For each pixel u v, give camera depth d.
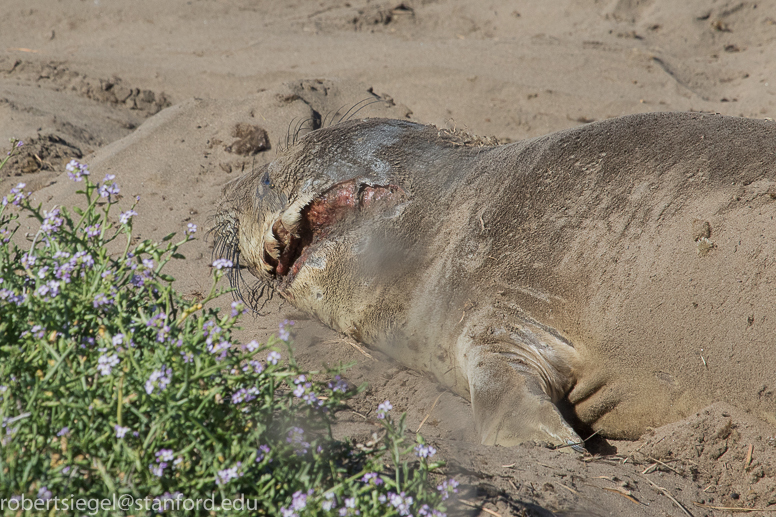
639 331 13.43
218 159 24.45
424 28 41.84
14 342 8.70
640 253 13.59
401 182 16.23
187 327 8.91
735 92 32.53
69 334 8.60
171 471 7.81
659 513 10.80
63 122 27.03
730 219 12.87
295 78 32.84
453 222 15.66
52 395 7.96
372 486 7.99
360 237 16.14
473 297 15.20
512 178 15.51
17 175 23.61
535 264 14.66
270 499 7.80
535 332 14.60
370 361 16.45
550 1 42.81
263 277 18.16
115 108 30.36
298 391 8.54
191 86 33.12
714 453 12.31
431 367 15.95
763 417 12.25
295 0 46.19
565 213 14.63
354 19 42.00
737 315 12.40
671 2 40.81
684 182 13.65
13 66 32.69
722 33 38.16
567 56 35.16
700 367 12.87
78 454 7.70
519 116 29.36
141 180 23.28
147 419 7.75
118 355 8.21
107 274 9.23
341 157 16.72
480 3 44.22
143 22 41.50
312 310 17.22
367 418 13.56
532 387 13.91
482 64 33.88
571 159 15.08
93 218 10.10
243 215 17.98
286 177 17.02
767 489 11.51
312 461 9.02
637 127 14.99
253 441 8.36
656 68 33.97
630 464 12.36
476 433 14.15
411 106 30.36
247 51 36.97
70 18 41.28
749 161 13.25
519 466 11.60
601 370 14.12
